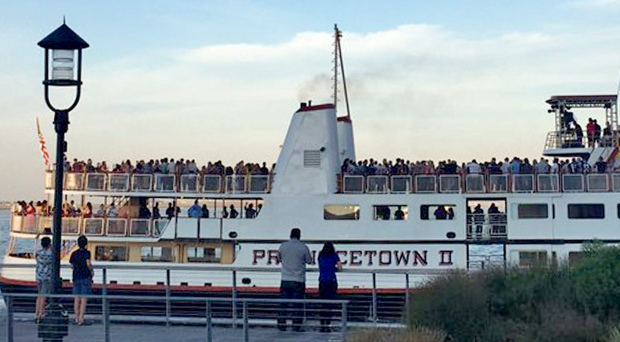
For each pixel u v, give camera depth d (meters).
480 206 32.75
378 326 19.00
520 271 20.02
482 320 17.88
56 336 16.78
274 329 19.97
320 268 19.98
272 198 33.38
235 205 36.75
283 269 19.91
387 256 32.41
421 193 32.53
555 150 37.94
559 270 19.92
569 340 16.64
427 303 18.20
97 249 34.09
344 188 33.06
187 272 33.22
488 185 32.28
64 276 33.53
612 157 35.41
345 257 32.59
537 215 32.22
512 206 32.28
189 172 33.97
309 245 32.88
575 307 18.08
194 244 33.72
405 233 32.44
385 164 33.62
